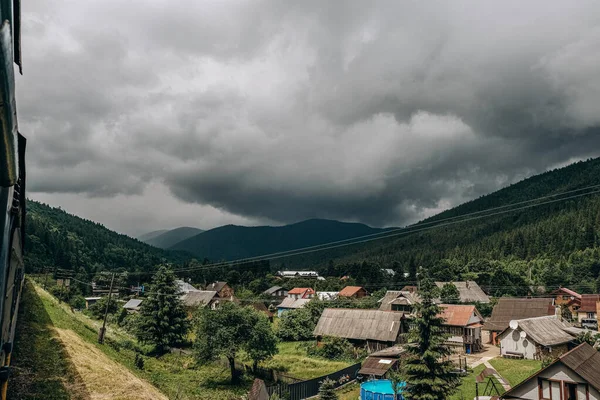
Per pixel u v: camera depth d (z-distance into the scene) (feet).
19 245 50.08
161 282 180.04
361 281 405.80
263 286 406.41
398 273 403.95
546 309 198.90
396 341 178.50
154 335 170.91
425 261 528.63
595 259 350.43
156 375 118.01
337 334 190.08
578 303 273.95
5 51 12.07
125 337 179.83
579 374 80.28
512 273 325.01
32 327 83.51
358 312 198.08
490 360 159.12
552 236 462.60
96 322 193.06
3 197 19.60
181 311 181.16
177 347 183.62
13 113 14.66
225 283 356.59
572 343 164.86
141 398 67.41
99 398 62.34
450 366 86.89
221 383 133.39
